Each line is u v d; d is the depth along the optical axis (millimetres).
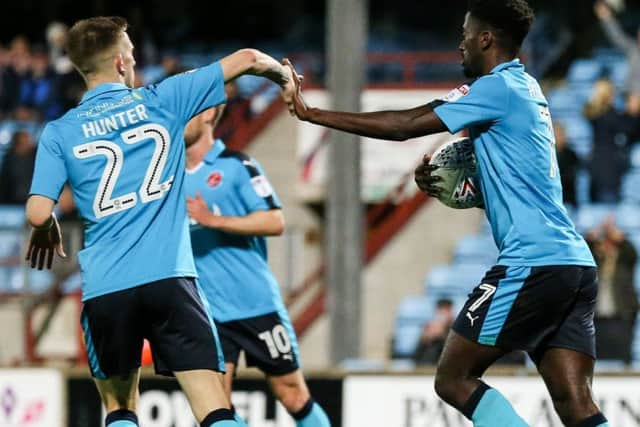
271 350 26500
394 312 50969
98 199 20234
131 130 20281
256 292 26438
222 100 20766
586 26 67438
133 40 65625
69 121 20453
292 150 55969
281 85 20953
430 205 52000
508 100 19875
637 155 55406
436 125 19906
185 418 31453
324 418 27344
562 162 51188
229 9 76438
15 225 52812
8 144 60156
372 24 77125
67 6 78188
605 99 54219
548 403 31141
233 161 26453
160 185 20312
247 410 31516
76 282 44406
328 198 37625
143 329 20609
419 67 64312
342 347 37219
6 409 32625
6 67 61844
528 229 19953
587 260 20281
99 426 32344
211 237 26266
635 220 52188
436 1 77312
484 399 20109
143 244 20188
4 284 44688
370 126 20031
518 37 20516
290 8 77562
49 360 43938
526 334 20156
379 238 51688
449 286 50531
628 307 45781
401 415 31656
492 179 20156
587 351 20375
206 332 20438
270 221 25844
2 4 78562
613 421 31203
